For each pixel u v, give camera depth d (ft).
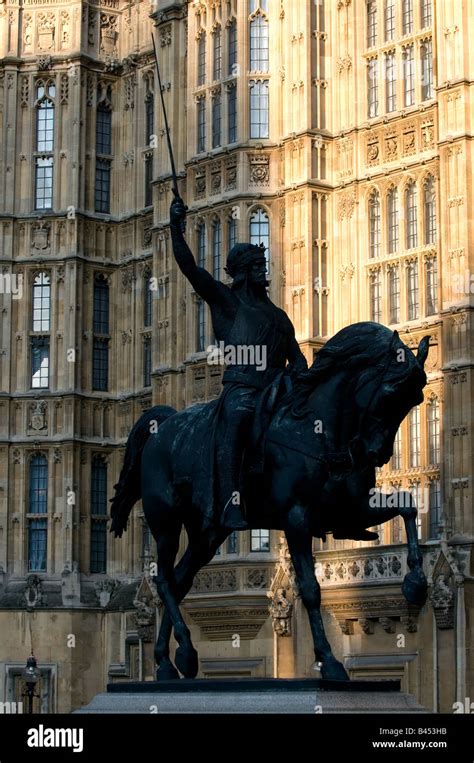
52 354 220.43
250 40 193.06
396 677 163.84
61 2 228.02
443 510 163.53
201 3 200.85
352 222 183.52
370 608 166.71
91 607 210.38
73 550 212.84
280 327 67.87
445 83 170.40
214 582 182.50
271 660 178.91
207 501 65.21
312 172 185.26
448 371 165.27
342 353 62.59
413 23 179.63
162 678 67.92
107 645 209.97
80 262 221.25
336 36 188.55
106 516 218.18
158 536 69.31
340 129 186.60
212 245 195.21
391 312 178.50
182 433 68.33
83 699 208.03
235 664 181.16
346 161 185.26
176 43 211.20
